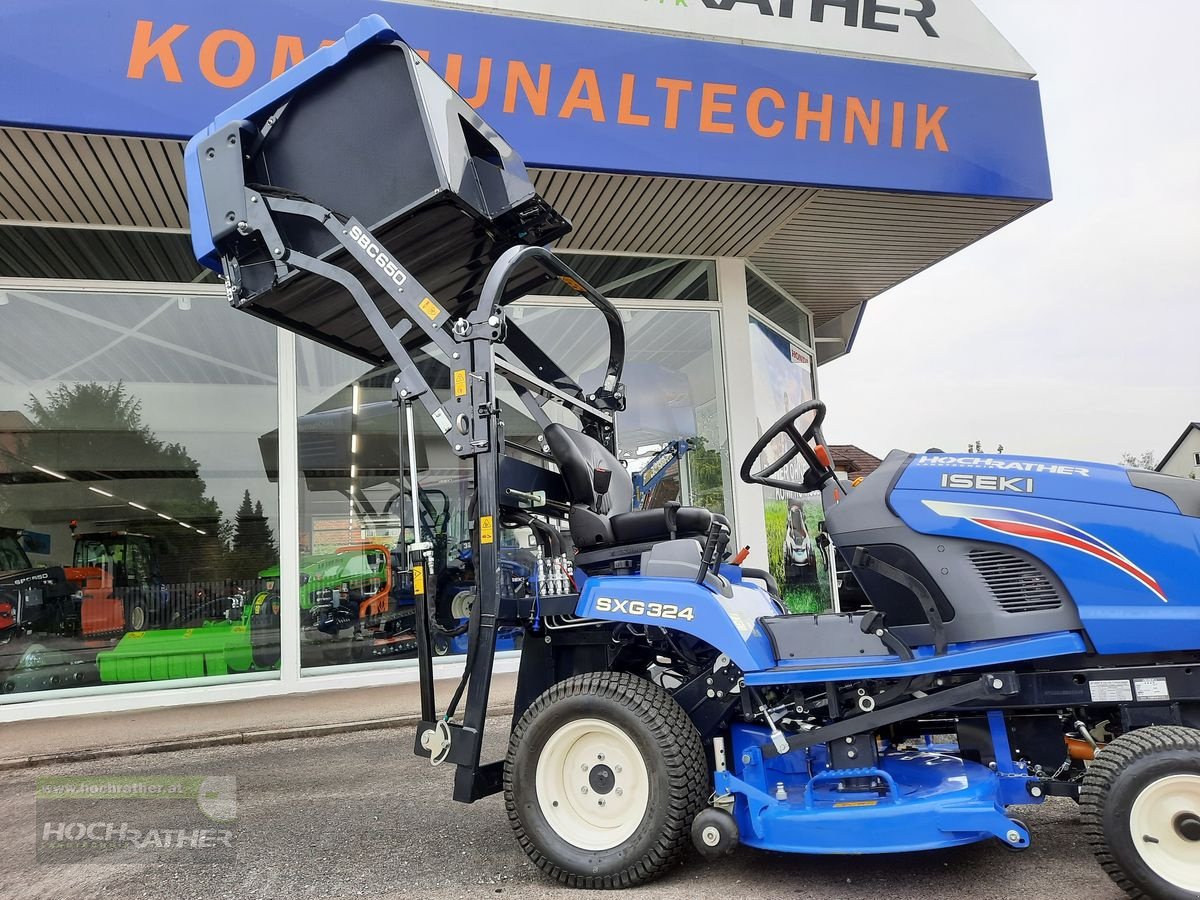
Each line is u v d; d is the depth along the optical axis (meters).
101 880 3.12
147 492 7.11
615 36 6.17
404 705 6.28
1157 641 2.57
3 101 5.13
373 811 3.89
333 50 3.54
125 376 7.15
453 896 2.81
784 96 6.51
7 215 6.75
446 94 3.55
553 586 3.31
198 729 5.75
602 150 6.20
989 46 7.03
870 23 6.77
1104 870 2.45
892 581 2.92
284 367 7.37
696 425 8.19
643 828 2.77
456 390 3.15
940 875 2.79
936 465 2.94
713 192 6.89
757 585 3.57
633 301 8.16
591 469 3.56
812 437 3.31
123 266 7.12
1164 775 2.36
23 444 6.99
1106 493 2.72
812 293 10.06
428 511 6.52
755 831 2.71
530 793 2.94
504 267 3.19
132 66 5.32
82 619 6.87
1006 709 2.77
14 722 6.38
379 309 3.84
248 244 3.65
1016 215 7.62
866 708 2.75
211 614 7.05
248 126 3.65
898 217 7.59
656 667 3.38
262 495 7.24
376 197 3.54
